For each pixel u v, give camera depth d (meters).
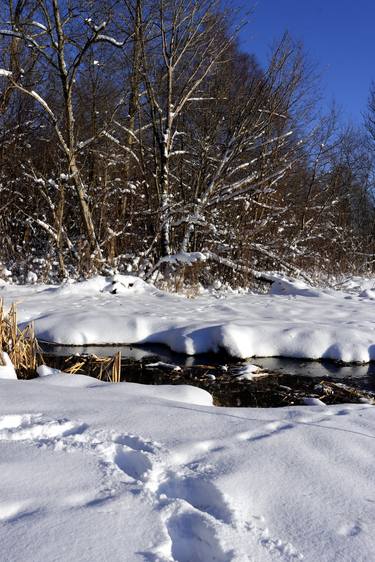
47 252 14.79
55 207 14.27
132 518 2.40
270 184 14.94
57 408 3.88
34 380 5.10
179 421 3.72
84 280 12.77
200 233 14.86
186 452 3.20
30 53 14.99
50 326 8.62
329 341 8.12
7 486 2.65
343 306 10.81
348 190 22.14
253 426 3.70
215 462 3.08
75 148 13.21
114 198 15.12
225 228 14.32
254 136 14.84
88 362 7.46
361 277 17.69
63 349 8.19
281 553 2.26
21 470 2.83
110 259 13.35
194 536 2.40
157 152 15.33
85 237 14.21
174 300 11.09
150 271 13.05
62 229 13.57
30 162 13.72
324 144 18.14
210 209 15.02
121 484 2.72
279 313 9.87
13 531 2.27
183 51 13.61
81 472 2.84
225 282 14.36
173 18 13.38
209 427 3.64
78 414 3.75
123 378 6.91
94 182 14.88
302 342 8.11
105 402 4.07
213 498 2.70
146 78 13.64
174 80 15.27
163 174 13.77
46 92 17.25
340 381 7.04
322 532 2.44
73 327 8.56
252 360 7.91
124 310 9.69
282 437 3.48
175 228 14.96
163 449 3.19
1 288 11.75
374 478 2.97
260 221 14.59
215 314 9.62
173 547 2.36
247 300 11.40
